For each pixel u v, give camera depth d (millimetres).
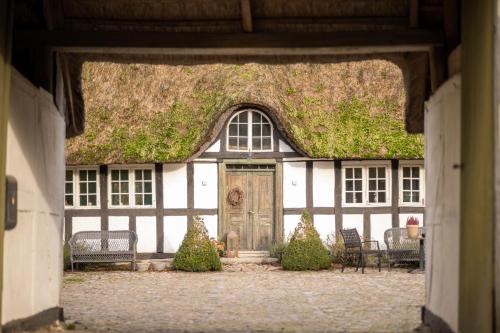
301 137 20875
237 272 19078
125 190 21188
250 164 21359
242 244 21391
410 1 8766
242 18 8922
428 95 10031
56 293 9602
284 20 9039
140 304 12305
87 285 15867
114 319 10320
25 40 8891
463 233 6695
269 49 8945
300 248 19469
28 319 7961
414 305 12031
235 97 20734
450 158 7719
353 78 22172
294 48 8906
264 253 21234
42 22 9117
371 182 21281
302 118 21312
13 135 7355
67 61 10086
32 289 8188
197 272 19203
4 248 6965
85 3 9031
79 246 20000
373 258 20859
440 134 8336
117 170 21203
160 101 21656
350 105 21641
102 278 17656
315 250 19469
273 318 10492
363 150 20859
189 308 11734
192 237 19578
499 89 5777
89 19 9180
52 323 9203
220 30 9086
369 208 21188
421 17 8945
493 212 5793
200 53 9156
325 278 17281
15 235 7422
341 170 21266
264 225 21453
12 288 7293
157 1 8945
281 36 8898
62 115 10242
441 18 8945
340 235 21109
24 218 7812
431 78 8953
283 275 18156
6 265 7051
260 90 20969
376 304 12227
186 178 21172
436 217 8602
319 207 21219
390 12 8977
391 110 21531
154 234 21109
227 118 21094
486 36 5887
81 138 21047
